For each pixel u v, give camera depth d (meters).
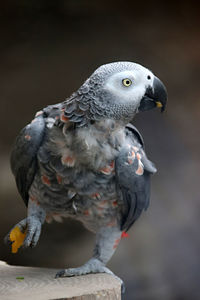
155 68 14.22
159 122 13.31
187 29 15.38
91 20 15.04
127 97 3.86
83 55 14.28
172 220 11.56
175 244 11.12
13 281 3.80
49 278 3.92
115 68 3.90
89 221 4.36
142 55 14.43
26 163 4.20
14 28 14.61
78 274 4.03
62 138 3.97
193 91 14.11
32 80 13.63
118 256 10.59
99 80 3.84
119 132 4.02
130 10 15.44
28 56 14.17
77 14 15.04
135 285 10.32
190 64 14.57
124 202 4.23
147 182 4.42
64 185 4.11
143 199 4.32
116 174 4.09
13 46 14.37
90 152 3.94
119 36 14.83
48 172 4.11
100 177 4.08
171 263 10.76
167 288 10.45
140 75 3.96
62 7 15.03
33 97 13.30
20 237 4.12
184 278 10.75
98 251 4.31
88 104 3.83
